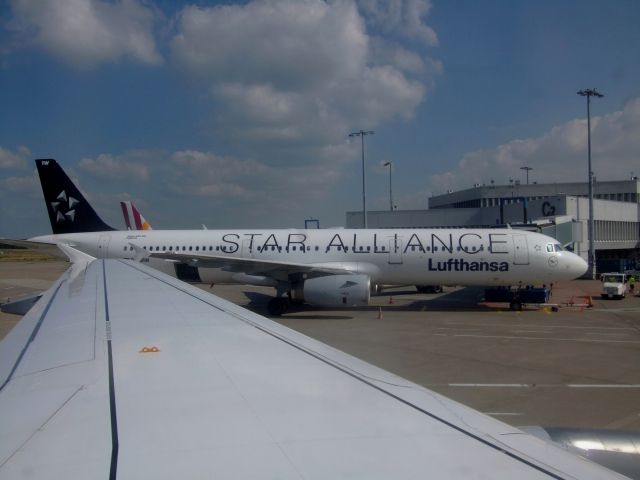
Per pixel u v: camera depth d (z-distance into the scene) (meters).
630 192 73.44
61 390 3.15
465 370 13.17
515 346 16.14
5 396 3.10
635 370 13.18
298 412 2.73
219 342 4.57
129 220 39.19
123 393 3.06
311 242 24.52
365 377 3.50
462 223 54.19
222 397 2.98
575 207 46.31
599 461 3.76
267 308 24.20
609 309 25.23
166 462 2.07
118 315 6.02
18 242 21.91
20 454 2.16
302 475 1.97
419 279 23.91
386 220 55.53
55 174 27.77
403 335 17.95
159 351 4.20
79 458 2.11
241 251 24.95
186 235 25.75
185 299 7.36
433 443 2.34
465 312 23.80
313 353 4.21
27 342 4.70
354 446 2.28
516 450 2.32
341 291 21.42
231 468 2.02
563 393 11.23
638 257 59.75
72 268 12.83
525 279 23.33
